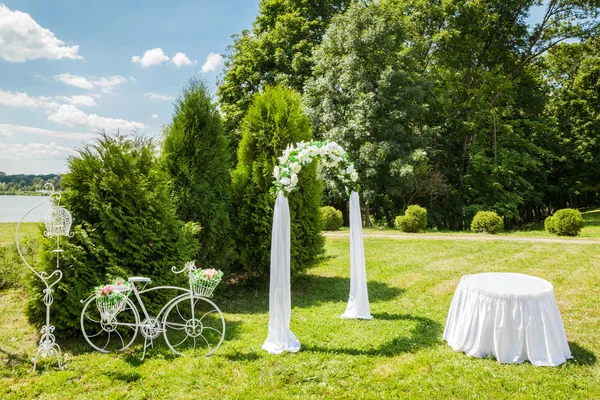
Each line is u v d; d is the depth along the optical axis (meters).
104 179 5.54
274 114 7.92
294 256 8.04
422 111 21.20
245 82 22.05
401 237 15.20
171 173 7.12
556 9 23.44
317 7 23.84
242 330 5.77
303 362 4.61
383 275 9.11
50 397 3.87
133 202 5.76
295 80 21.44
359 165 19.70
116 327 5.26
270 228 7.79
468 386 3.96
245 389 4.01
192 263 5.15
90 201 5.44
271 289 5.17
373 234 16.53
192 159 7.22
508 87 22.86
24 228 14.06
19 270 7.80
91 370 4.46
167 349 5.06
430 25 24.12
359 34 19.97
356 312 6.24
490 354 4.60
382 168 20.50
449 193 25.20
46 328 4.53
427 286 8.03
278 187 5.33
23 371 4.41
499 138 25.45
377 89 19.61
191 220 7.11
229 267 8.67
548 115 29.06
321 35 23.12
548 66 27.73
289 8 22.77
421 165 20.92
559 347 4.47
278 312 5.11
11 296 7.29
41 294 5.07
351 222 6.46
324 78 20.41
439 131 24.30
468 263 10.09
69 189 5.52
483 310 4.61
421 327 5.70
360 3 20.20
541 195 28.47
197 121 7.33
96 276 5.28
